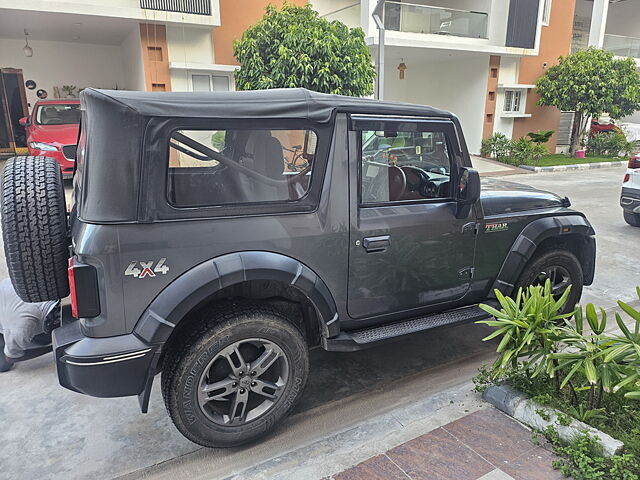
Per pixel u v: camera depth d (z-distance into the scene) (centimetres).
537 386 286
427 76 1897
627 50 2073
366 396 326
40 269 247
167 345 254
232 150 242
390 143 290
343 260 280
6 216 240
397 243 297
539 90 1759
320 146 263
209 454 269
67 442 278
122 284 225
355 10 1457
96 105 218
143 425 295
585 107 1656
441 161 315
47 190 249
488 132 1734
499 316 270
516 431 265
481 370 326
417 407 298
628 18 2512
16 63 1364
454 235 322
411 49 1485
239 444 267
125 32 1264
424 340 407
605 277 565
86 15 1059
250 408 270
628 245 693
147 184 224
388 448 256
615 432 248
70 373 228
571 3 1792
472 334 419
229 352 250
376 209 289
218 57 1256
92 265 221
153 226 228
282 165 255
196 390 245
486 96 1683
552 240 388
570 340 259
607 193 1116
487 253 343
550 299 275
